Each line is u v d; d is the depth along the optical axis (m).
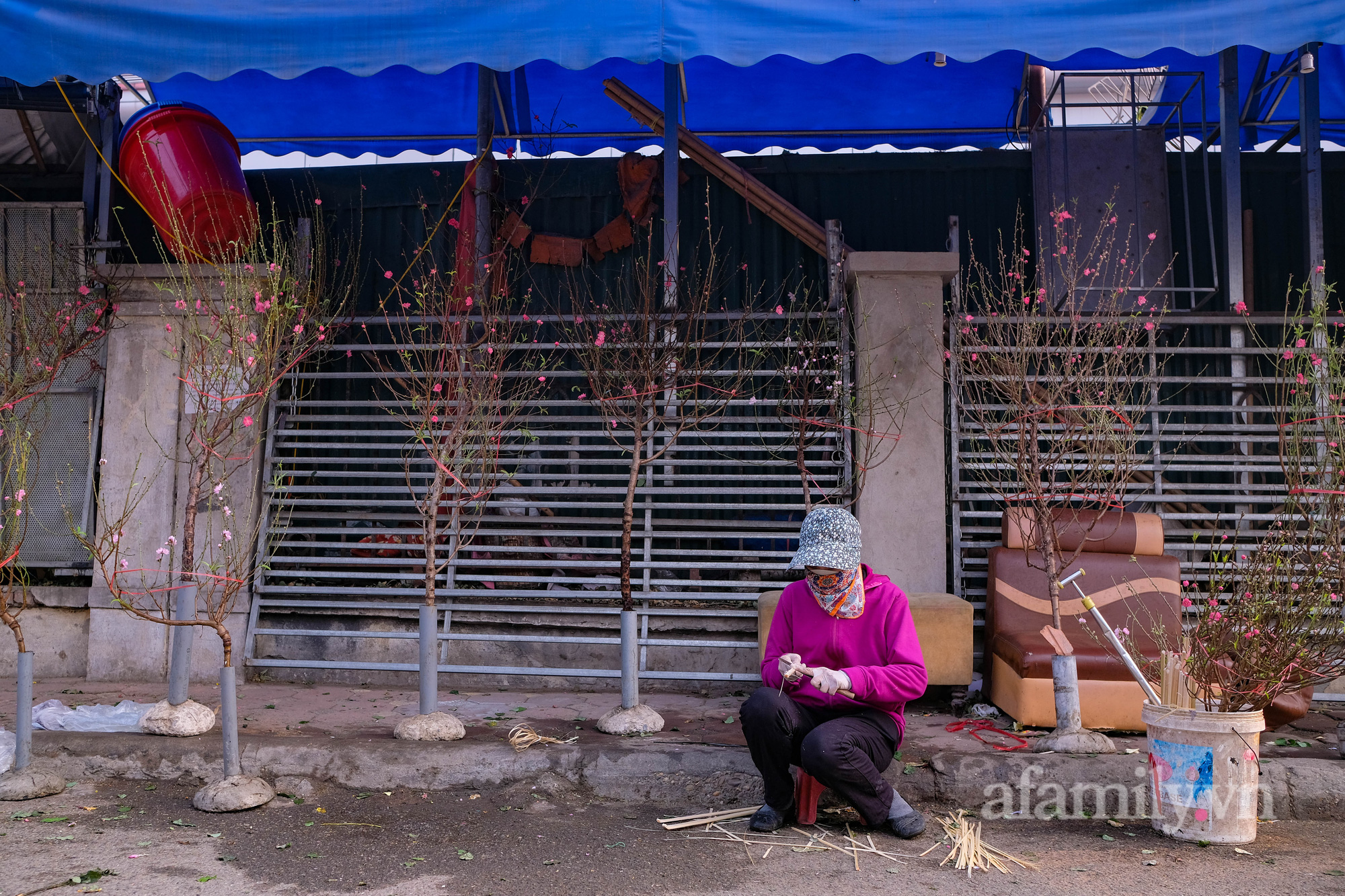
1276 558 4.28
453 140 8.86
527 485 7.02
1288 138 7.94
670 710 5.68
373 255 8.26
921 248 8.08
